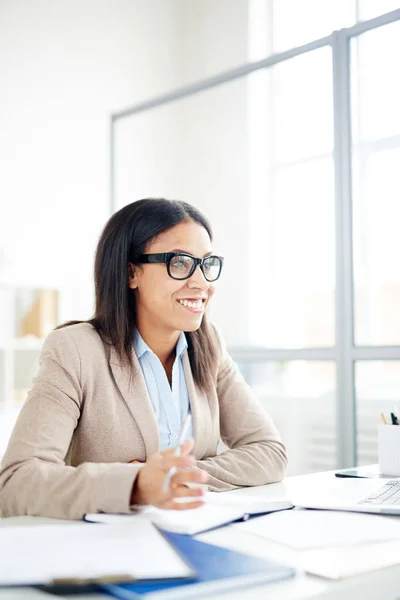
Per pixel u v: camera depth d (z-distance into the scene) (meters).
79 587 0.68
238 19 4.77
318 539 0.90
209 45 4.96
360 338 2.76
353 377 2.76
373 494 1.20
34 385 1.31
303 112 3.04
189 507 0.97
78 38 4.56
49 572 0.70
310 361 2.92
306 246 2.98
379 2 4.10
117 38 4.77
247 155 3.26
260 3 4.68
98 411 1.34
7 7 4.23
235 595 0.67
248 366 3.16
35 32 4.35
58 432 1.25
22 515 1.10
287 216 3.07
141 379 1.38
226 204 3.34
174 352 1.52
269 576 0.71
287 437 3.00
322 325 2.90
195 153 3.51
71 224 4.43
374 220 2.73
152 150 3.73
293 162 3.07
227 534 0.93
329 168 2.93
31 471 1.12
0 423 3.68
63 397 1.29
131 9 4.86
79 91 4.54
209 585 0.68
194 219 1.47
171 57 5.05
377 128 2.74
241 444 1.54
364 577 0.74
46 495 1.06
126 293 1.43
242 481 1.35
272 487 1.35
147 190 3.76
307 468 2.93
